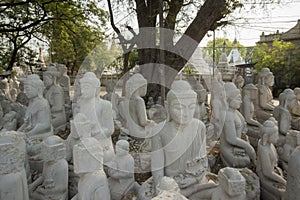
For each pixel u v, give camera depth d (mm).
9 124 5957
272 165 4129
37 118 5223
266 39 30125
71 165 4277
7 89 10609
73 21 14023
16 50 14883
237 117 5203
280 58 22969
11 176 2992
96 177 2963
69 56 18641
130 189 3779
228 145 5094
